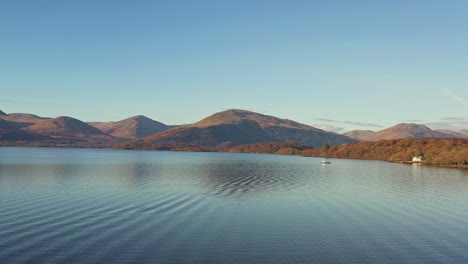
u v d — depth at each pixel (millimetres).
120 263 29375
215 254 31969
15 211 46938
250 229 40031
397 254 32906
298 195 65250
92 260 29844
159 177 95500
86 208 49438
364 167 159125
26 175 95125
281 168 143750
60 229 38344
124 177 94062
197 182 84250
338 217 46844
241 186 77750
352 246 34844
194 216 45719
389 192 71125
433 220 45938
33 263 28938
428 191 73125
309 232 39312
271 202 57125
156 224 41250
